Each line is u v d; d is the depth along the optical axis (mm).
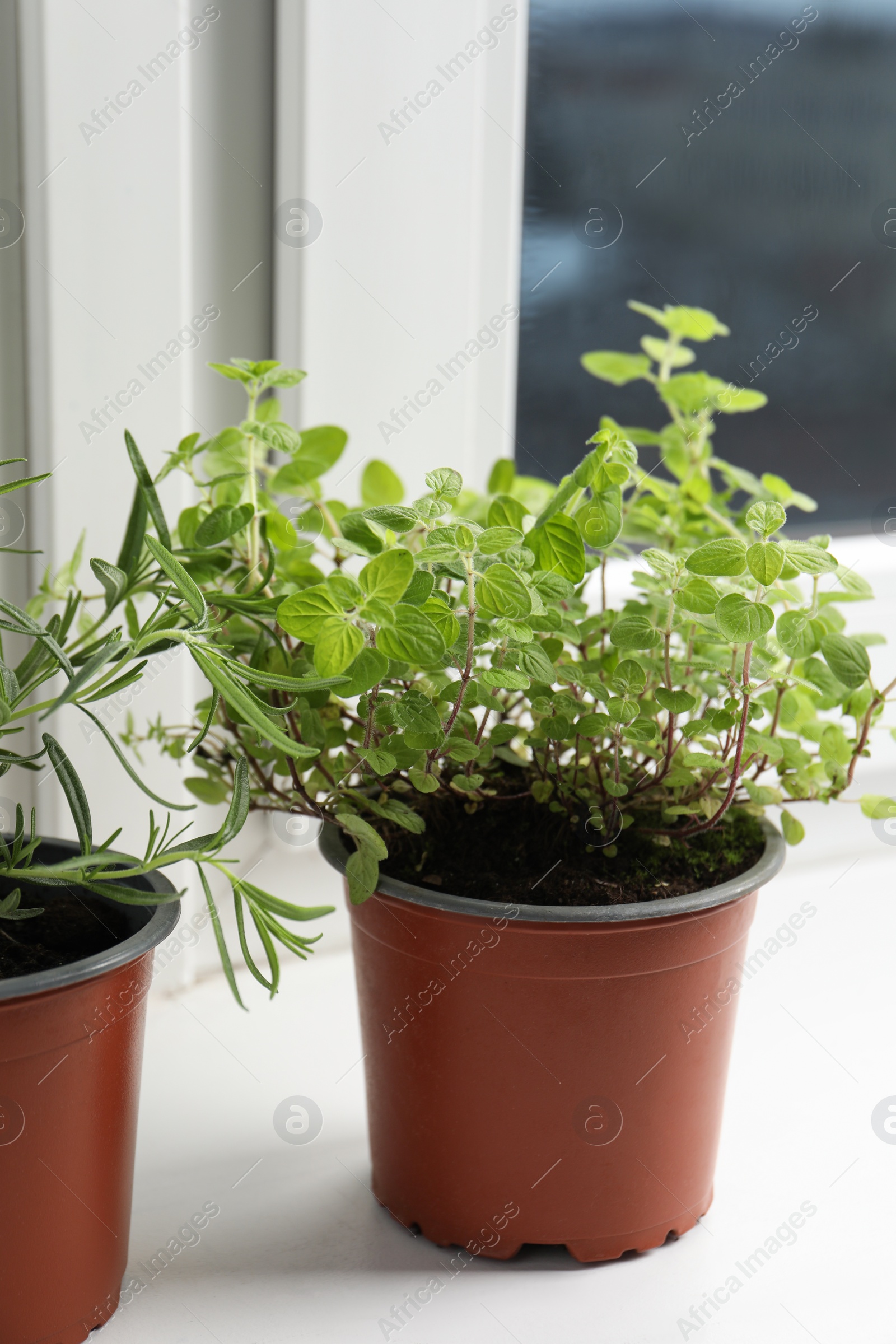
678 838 759
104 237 876
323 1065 948
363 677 598
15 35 824
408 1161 745
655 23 1232
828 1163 852
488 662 837
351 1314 687
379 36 989
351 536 650
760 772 769
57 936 652
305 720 689
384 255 1039
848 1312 700
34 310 864
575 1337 673
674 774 705
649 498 887
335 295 1019
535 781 752
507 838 750
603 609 768
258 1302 695
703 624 711
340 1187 812
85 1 833
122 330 899
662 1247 756
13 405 887
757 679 737
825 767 761
